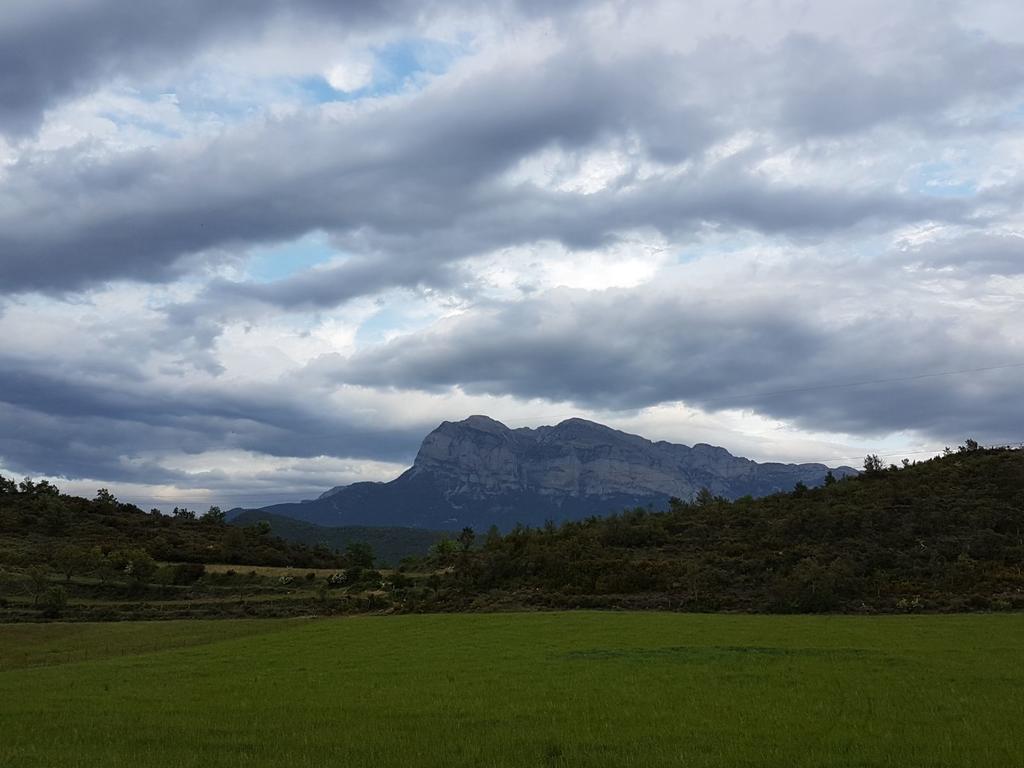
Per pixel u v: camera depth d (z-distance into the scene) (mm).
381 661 43531
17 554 109812
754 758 19219
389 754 20172
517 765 18766
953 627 54312
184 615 87562
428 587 97688
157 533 145375
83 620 82000
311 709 28031
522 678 35156
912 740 21109
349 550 141875
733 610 75438
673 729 23125
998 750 19828
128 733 23641
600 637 51719
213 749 21172
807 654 41625
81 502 163375
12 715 27828
